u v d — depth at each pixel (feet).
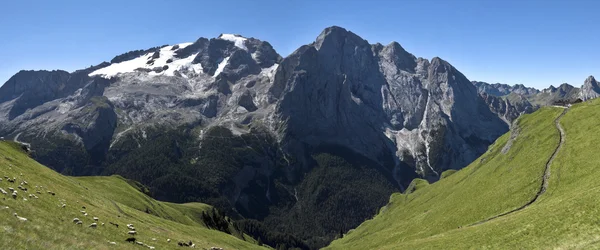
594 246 131.03
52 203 160.45
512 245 166.50
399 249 261.03
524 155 385.70
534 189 292.61
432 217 410.93
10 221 99.76
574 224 154.71
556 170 298.97
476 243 192.65
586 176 254.06
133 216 283.38
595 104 395.34
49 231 106.11
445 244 221.05
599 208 155.43
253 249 403.95
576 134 345.72
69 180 332.39
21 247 84.07
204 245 229.04
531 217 197.26
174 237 213.05
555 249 143.43
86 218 157.28
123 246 127.65
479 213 318.65
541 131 409.90
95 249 107.14
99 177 531.09
